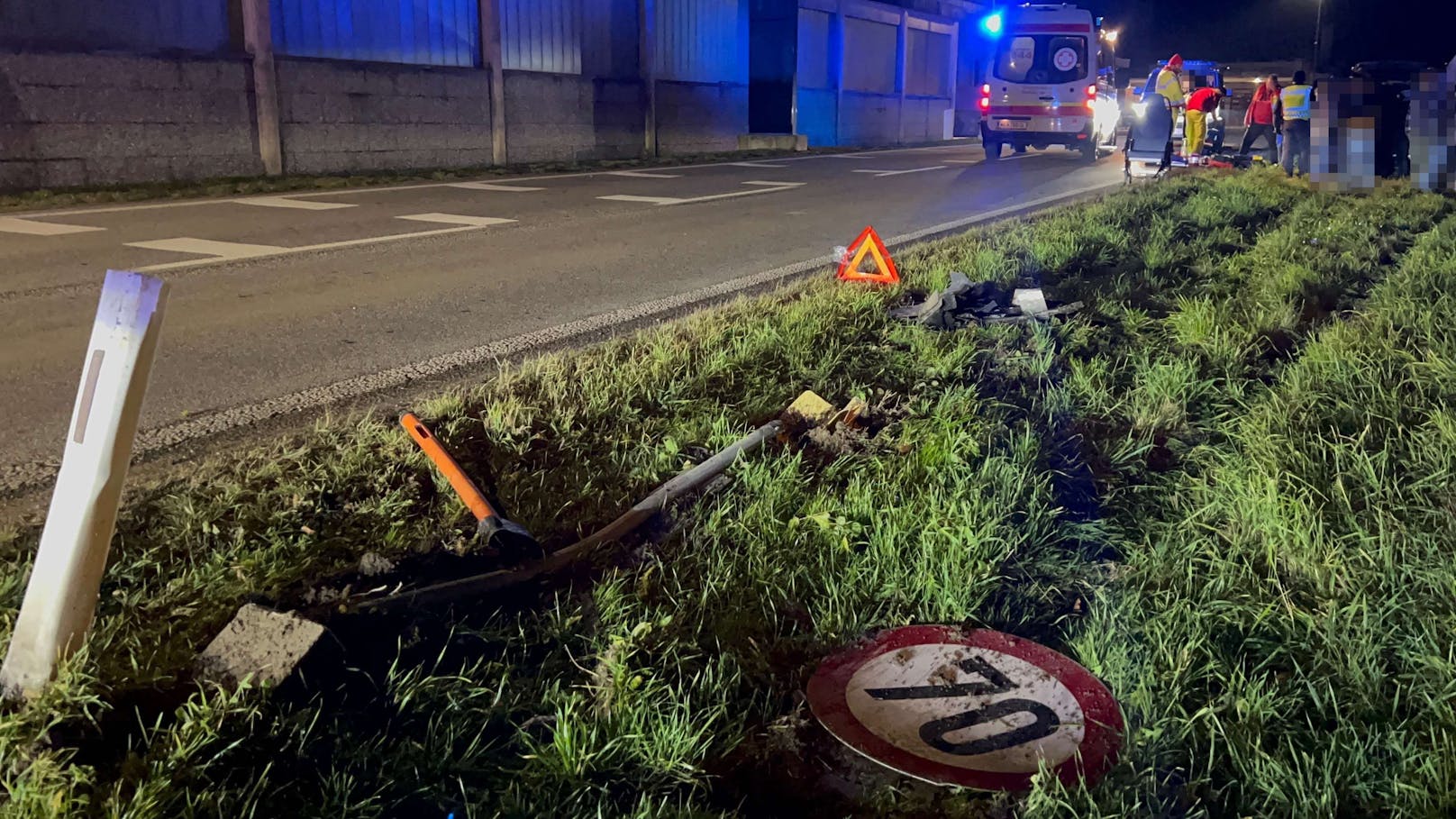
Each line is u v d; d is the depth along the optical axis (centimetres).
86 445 210
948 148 2875
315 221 1002
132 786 198
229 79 1406
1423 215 1002
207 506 313
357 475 341
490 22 1794
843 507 328
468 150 1792
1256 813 204
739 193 1373
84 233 885
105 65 1265
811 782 220
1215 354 489
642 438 388
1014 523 328
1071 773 217
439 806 204
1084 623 277
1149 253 756
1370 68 1334
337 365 493
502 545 290
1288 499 318
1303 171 1412
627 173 1723
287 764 208
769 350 493
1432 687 233
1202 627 265
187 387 450
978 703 240
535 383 444
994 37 2056
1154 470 381
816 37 2722
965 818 208
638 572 297
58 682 211
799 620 278
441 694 235
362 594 261
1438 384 423
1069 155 2289
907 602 282
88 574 214
